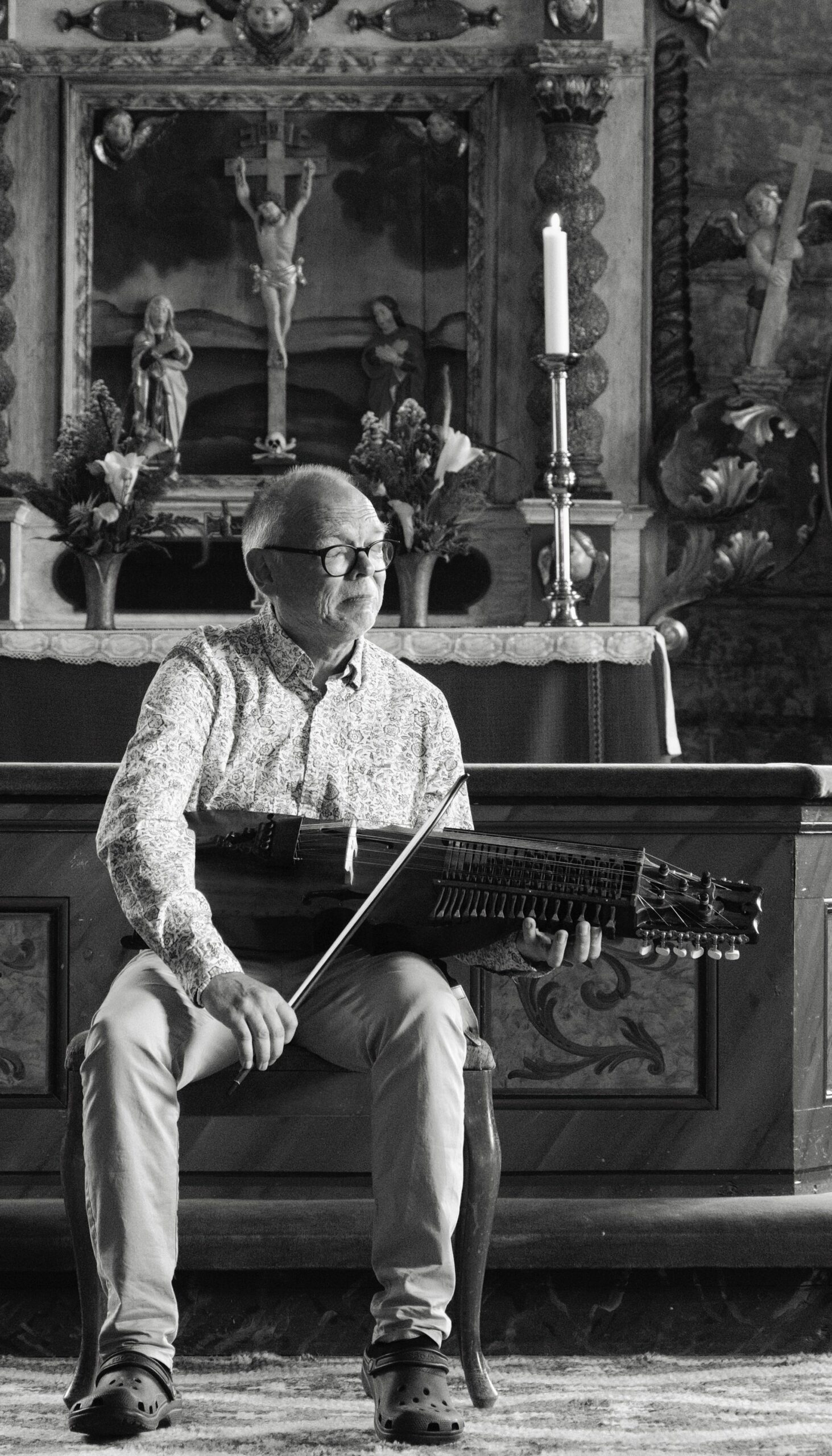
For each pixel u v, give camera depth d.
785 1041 3.21
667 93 7.52
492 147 7.49
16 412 7.43
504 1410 2.69
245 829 2.71
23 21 7.49
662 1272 3.12
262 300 7.46
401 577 5.84
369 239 7.52
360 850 2.70
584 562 7.25
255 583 2.86
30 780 3.13
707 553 7.44
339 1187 3.13
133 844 2.54
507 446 7.49
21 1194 3.19
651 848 3.19
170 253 7.50
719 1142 3.21
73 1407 2.48
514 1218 3.08
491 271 7.48
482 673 5.31
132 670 5.32
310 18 7.48
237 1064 2.67
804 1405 2.73
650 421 7.52
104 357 7.47
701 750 7.47
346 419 7.47
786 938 3.21
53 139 7.52
